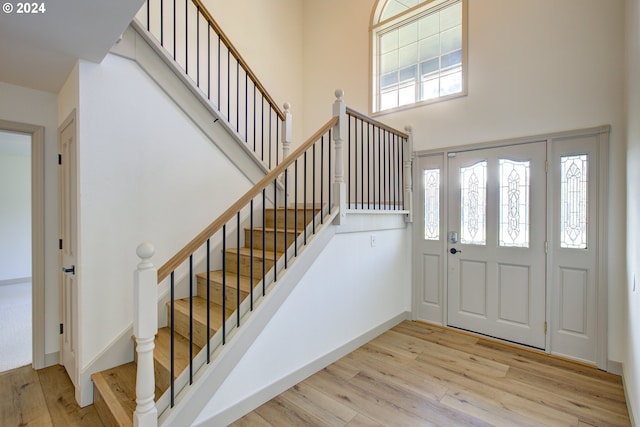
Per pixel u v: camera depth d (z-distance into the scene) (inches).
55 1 58.6
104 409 75.3
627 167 92.6
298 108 193.5
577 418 79.0
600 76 103.9
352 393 89.7
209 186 114.5
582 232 107.6
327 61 183.9
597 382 95.5
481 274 130.3
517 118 120.3
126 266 92.7
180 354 81.5
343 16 177.3
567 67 110.0
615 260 100.7
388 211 131.1
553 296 113.3
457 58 140.4
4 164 238.7
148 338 61.8
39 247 104.0
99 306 87.0
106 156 88.4
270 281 86.7
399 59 160.1
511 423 77.1
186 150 107.6
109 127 89.0
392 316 141.2
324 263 104.5
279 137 181.6
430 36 149.2
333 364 106.5
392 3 162.9
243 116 165.0
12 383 95.6
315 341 101.3
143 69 96.4
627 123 91.7
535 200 116.6
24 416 80.4
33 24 66.3
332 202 109.3
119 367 89.2
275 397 87.4
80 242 83.7
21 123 100.4
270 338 86.4
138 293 60.8
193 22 144.2
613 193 101.2
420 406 83.8
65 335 101.0
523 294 120.0
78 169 83.7
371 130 162.4
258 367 83.3
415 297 148.1
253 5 168.6
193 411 68.0
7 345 123.9
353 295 117.9
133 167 94.3
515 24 121.1
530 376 99.0
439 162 140.8
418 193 146.7
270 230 114.0
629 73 87.1
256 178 128.9
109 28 68.6
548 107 113.7
